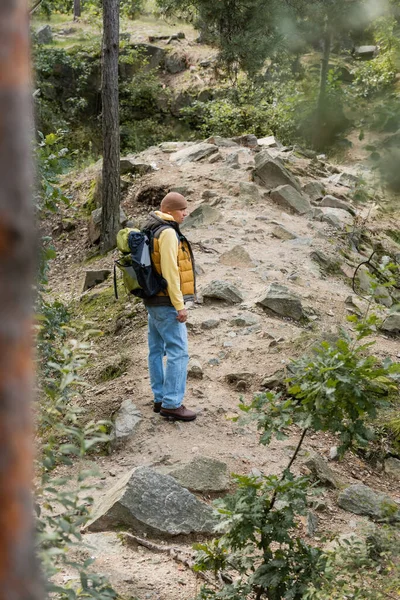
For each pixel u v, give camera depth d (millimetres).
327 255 10188
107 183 11695
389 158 4457
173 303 5449
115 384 6629
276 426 3305
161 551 4309
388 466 6004
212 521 4668
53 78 23438
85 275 10586
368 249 11367
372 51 19984
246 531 3277
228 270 9203
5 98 663
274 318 7988
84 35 24812
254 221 11102
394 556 3740
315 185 12867
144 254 5391
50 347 5160
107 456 5527
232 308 8102
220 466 5301
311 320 8117
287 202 11938
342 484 5586
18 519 660
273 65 18109
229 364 6957
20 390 670
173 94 23531
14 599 653
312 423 3260
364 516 5141
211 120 19016
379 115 4660
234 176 12875
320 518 5035
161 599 3730
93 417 6098
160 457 5438
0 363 662
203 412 6070
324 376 3250
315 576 3195
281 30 7715
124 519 4520
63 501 2357
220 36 17047
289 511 3357
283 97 17359
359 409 3244
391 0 5980
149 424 5812
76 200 13508
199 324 7648
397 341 8336
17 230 663
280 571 3260
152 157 14281
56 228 13000
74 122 23438
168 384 5820
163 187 12703
